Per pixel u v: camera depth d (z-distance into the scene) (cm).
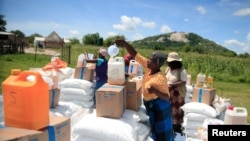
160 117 349
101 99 331
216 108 444
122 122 321
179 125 465
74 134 312
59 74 493
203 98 462
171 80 464
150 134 390
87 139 301
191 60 2103
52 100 358
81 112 422
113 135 293
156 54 342
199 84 498
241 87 1349
